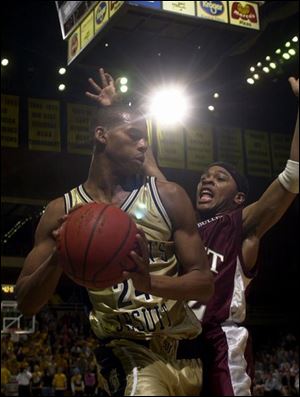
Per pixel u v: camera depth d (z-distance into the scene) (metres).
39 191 19.25
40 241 2.31
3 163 18.34
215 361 2.66
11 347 14.99
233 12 8.19
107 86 2.76
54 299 19.14
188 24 8.62
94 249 1.88
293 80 2.78
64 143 16.31
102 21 8.01
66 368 14.98
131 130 2.33
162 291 2.05
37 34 15.72
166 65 11.12
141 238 1.93
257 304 21.72
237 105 18.41
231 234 2.93
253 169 17.58
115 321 2.28
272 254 22.03
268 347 20.27
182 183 19.03
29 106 15.80
